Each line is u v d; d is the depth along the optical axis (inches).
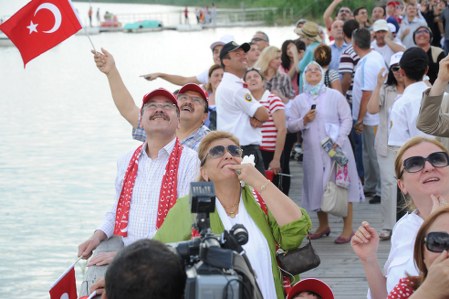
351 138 403.2
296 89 452.1
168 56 1534.2
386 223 311.1
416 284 129.1
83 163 599.5
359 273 286.7
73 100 971.3
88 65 1465.3
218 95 292.7
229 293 104.6
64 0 226.5
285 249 154.7
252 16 2417.6
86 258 189.6
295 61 446.0
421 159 148.9
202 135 240.5
